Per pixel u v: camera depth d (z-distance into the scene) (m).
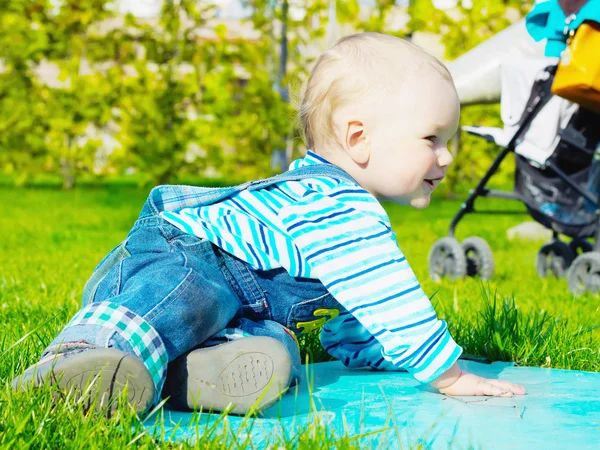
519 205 9.64
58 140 9.10
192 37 8.73
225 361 1.42
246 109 8.02
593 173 3.71
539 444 1.27
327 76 1.73
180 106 8.38
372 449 1.19
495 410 1.49
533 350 2.05
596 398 1.61
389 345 1.56
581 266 3.62
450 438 1.30
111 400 1.30
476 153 8.83
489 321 2.22
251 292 1.66
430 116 1.66
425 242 6.55
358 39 1.76
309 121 1.78
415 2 7.75
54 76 13.23
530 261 5.33
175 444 1.21
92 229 6.95
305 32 8.98
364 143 1.69
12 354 1.70
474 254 4.30
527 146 3.74
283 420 1.42
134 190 11.52
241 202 1.69
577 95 3.09
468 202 4.16
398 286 1.55
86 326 1.38
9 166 9.53
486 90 4.05
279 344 1.41
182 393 1.45
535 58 3.79
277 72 8.44
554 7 3.05
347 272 1.55
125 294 1.44
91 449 1.14
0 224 7.15
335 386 1.73
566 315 2.90
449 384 1.61
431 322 1.56
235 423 1.39
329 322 1.97
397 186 1.70
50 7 9.06
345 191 1.63
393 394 1.64
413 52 1.72
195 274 1.50
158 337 1.41
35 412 1.24
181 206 1.71
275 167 8.69
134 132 8.08
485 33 7.73
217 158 8.16
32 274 4.06
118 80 8.67
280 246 1.62
